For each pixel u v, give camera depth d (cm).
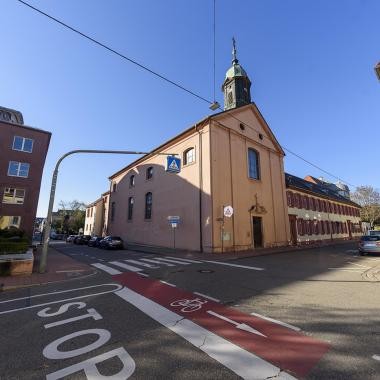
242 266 1189
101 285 827
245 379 304
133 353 373
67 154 1161
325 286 771
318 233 3325
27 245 1552
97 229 4594
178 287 776
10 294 750
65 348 395
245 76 2597
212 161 1952
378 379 300
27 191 2662
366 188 5269
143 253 1919
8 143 2658
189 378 309
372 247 1661
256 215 2248
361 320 489
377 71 1050
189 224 2050
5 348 401
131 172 3238
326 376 307
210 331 446
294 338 414
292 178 3431
